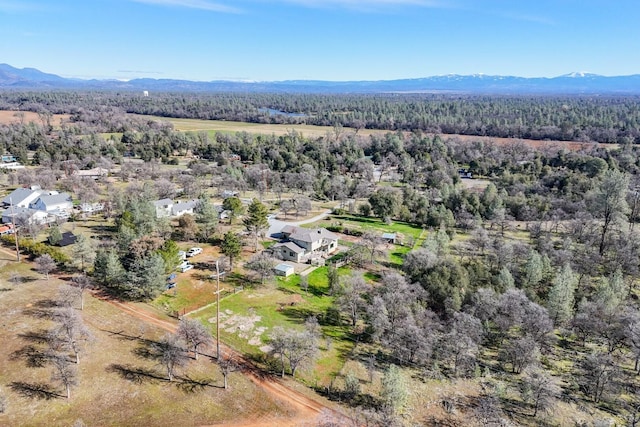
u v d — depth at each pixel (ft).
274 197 449.48
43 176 431.84
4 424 135.13
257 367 171.42
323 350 184.75
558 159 547.90
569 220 361.30
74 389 151.53
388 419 140.56
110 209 353.92
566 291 210.38
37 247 256.93
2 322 188.34
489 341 199.00
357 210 406.62
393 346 188.03
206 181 501.56
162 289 216.54
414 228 366.84
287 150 633.20
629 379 171.12
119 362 167.32
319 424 142.72
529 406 156.35
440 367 177.88
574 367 180.14
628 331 184.65
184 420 141.59
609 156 521.24
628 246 274.77
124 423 138.72
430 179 503.61
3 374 156.66
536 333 191.72
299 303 225.76
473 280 233.96
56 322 187.42
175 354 161.07
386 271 261.24
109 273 220.02
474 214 379.55
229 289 234.17
